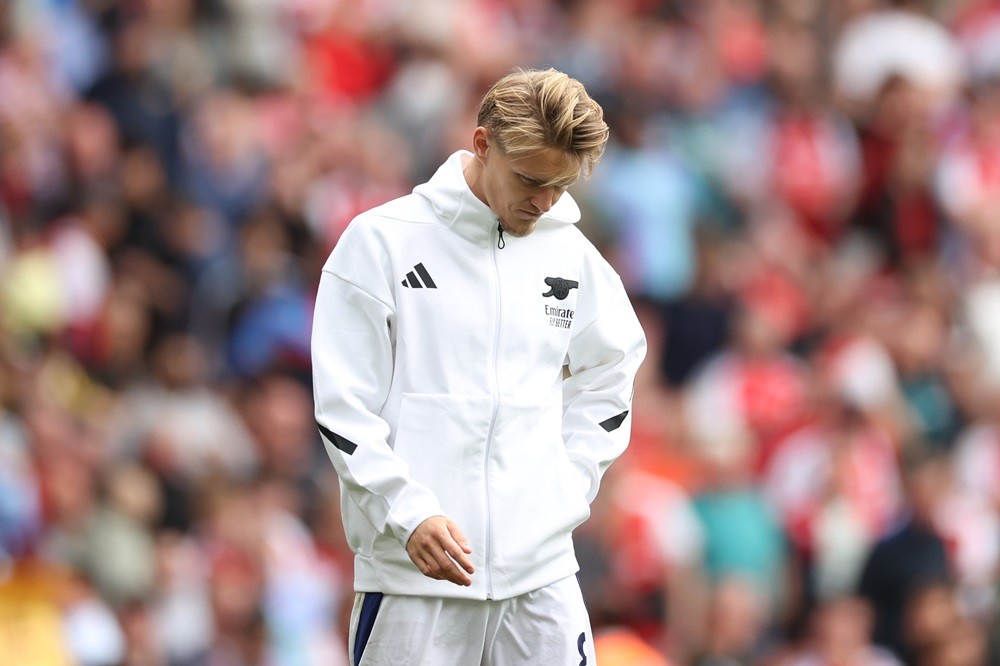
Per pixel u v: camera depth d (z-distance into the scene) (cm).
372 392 1386
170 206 4022
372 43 4878
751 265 4384
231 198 4169
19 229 3928
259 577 3153
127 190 4041
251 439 3506
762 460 3847
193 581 3131
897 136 4881
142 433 3394
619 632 2908
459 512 1372
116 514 3112
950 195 4844
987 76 5334
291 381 3656
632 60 4806
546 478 1412
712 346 4138
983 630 3334
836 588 3528
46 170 4059
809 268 4553
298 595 3216
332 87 4809
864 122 4972
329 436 1373
